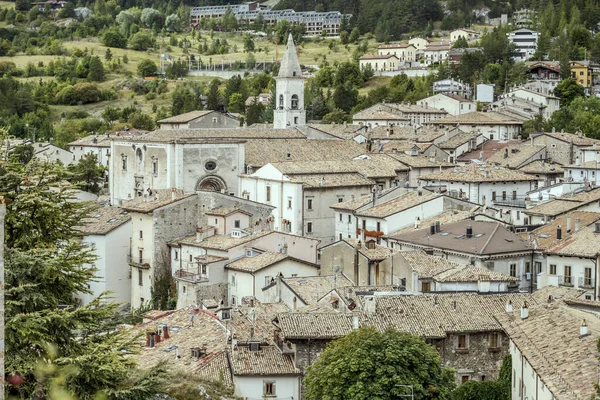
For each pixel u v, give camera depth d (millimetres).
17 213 73812
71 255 74438
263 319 146250
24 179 75688
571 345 104125
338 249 182125
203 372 127562
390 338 120062
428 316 139625
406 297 143375
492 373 138500
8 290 68000
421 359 119312
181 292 194125
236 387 127250
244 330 140375
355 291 154875
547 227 191625
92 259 76562
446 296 144500
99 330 73688
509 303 137375
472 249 173500
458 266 162375
